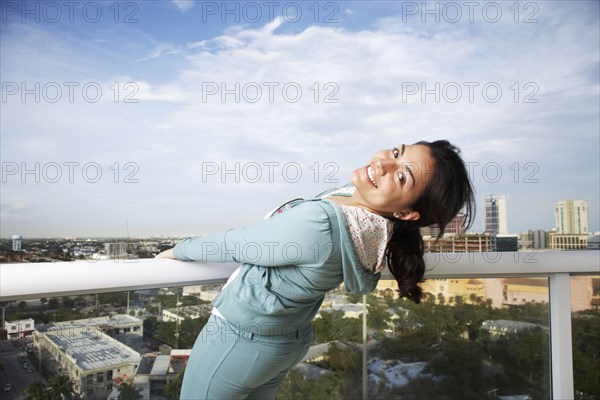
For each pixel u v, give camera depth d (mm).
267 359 889
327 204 831
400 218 936
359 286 877
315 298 922
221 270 1006
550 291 1283
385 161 887
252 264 894
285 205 984
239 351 885
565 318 1247
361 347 1311
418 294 1024
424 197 908
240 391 919
